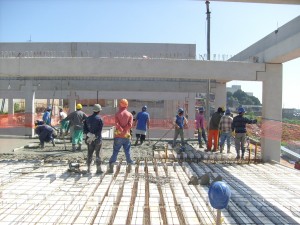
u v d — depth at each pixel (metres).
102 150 11.34
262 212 5.42
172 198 5.98
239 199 6.11
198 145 13.30
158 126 19.92
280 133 10.58
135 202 5.73
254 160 10.38
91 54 18.69
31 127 17.22
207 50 15.23
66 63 10.18
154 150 11.48
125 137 8.00
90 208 5.38
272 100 10.55
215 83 16.83
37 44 18.55
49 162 9.22
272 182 7.52
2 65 10.21
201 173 8.34
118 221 4.84
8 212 5.17
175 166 9.03
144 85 18.12
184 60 10.31
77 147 11.67
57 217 4.96
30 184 6.86
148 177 7.54
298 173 8.54
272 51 10.02
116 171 8.22
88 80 17.94
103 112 26.27
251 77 10.52
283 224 4.93
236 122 10.31
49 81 17.69
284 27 9.31
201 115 12.72
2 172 7.95
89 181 7.16
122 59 10.20
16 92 19.00
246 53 12.66
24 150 11.28
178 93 20.22
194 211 5.30
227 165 9.60
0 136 16.94
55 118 20.41
